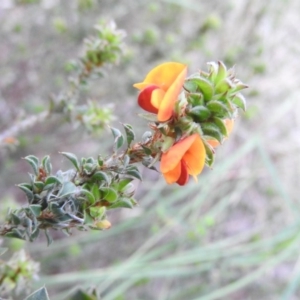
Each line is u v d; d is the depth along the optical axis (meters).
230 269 0.35
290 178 0.38
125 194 0.09
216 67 0.08
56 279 0.25
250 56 0.35
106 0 0.33
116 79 0.33
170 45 0.33
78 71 0.17
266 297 0.37
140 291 0.34
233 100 0.08
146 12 0.35
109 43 0.17
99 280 0.27
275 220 0.36
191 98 0.08
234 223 0.37
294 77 0.37
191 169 0.08
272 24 0.36
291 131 0.39
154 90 0.08
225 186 0.35
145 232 0.35
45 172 0.09
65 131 0.33
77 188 0.08
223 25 0.36
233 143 0.38
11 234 0.09
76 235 0.30
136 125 0.34
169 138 0.08
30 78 0.33
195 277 0.35
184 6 0.34
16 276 0.13
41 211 0.09
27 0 0.29
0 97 0.32
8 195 0.30
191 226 0.29
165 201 0.30
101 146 0.32
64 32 0.31
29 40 0.32
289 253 0.28
